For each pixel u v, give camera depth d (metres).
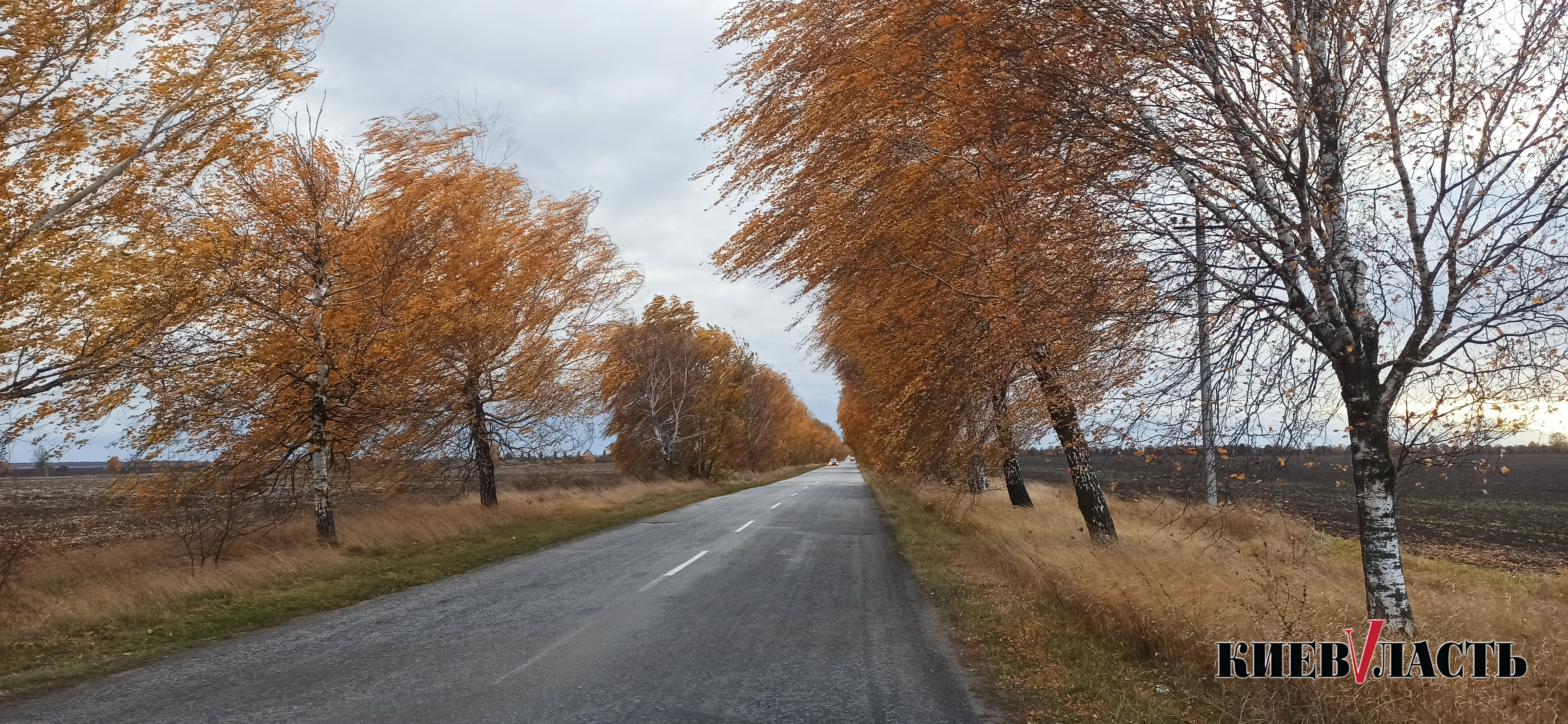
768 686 5.54
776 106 8.74
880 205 8.02
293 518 15.45
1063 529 13.47
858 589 9.80
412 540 14.73
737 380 47.91
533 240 18.67
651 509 24.50
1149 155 5.53
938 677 5.82
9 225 8.26
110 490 12.69
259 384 12.73
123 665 6.21
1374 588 5.47
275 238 12.38
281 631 7.51
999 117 5.61
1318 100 5.43
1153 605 6.46
